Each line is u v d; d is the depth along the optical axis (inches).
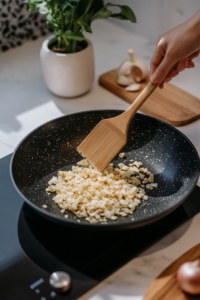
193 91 32.2
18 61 37.5
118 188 23.8
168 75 26.7
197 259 18.5
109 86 32.9
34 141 25.4
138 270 19.2
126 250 20.0
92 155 24.0
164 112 29.2
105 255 19.8
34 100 32.2
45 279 18.8
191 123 29.0
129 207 22.7
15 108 31.3
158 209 22.3
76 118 27.0
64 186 23.9
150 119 26.3
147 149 26.6
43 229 21.5
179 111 29.3
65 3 27.8
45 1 28.2
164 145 25.8
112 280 18.8
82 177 24.7
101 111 27.1
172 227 21.0
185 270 17.3
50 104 31.7
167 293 17.6
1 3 36.1
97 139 24.1
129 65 32.1
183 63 26.0
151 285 17.9
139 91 32.1
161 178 24.7
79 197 22.8
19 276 19.1
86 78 31.2
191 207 22.1
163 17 37.1
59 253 20.1
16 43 39.8
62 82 30.8
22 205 22.9
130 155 26.8
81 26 30.4
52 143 26.5
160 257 19.8
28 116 30.3
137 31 41.4
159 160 25.7
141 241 20.4
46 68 30.7
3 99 32.3
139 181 24.5
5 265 19.6
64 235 21.1
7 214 22.4
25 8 38.2
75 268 19.3
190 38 22.9
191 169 22.8
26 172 24.1
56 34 30.0
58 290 18.1
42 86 34.0
